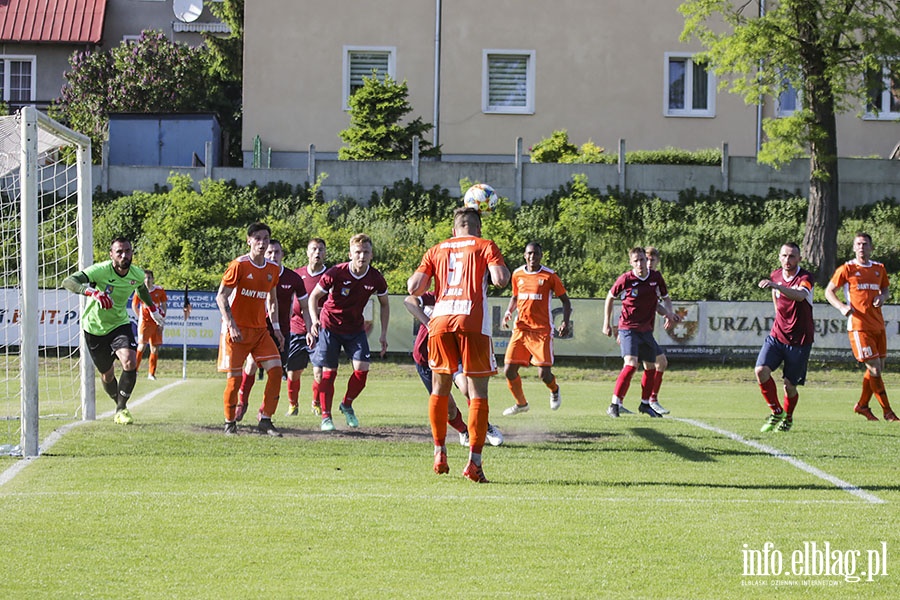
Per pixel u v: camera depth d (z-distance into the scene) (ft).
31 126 50.78
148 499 38.93
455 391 90.02
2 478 42.88
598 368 119.14
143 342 100.99
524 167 154.20
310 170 153.69
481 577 29.73
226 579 29.25
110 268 60.80
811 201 141.49
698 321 120.78
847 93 136.26
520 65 184.96
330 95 181.88
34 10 212.23
